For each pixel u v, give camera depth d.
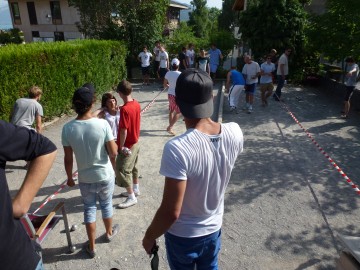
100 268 3.53
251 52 16.30
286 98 12.42
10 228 1.37
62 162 6.32
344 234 4.15
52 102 9.02
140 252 3.79
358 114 10.25
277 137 7.99
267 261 3.67
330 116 10.00
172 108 7.84
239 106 11.15
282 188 5.37
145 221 4.38
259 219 4.47
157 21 16.70
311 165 6.31
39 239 3.02
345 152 7.05
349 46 11.46
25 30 32.97
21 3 32.00
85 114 3.32
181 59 15.27
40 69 8.30
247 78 9.96
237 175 5.84
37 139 1.51
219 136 1.82
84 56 10.94
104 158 3.44
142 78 16.84
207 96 1.78
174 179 1.66
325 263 3.64
